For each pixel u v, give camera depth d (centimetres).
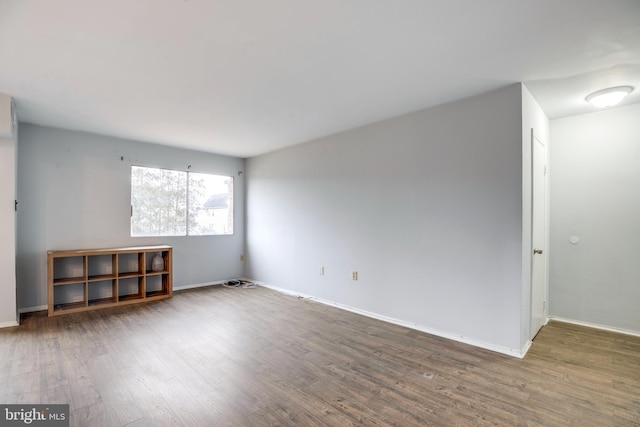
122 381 228
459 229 306
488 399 208
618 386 223
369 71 248
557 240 364
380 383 228
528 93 286
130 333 322
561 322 358
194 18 180
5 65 235
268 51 217
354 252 402
